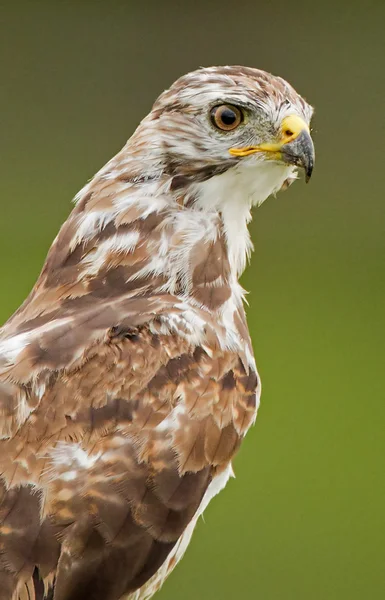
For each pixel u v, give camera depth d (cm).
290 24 1836
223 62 1814
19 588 706
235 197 856
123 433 741
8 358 751
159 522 743
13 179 1847
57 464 723
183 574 1466
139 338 773
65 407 738
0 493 714
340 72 1845
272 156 850
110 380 750
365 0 1866
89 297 815
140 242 826
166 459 748
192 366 778
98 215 828
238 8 1812
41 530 713
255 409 807
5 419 729
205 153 841
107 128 1850
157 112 847
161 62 1828
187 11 1823
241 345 820
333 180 1869
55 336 763
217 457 775
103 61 1844
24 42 1855
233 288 848
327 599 1454
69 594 719
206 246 837
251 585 1473
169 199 838
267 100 847
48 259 836
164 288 824
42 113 1853
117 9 1831
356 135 1869
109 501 726
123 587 738
